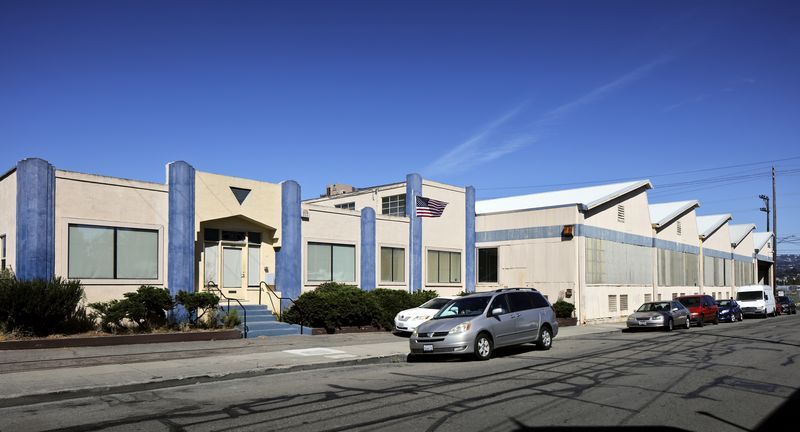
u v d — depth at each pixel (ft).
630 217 118.83
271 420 27.89
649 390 35.83
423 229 95.86
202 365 43.80
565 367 46.21
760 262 214.28
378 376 41.93
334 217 82.99
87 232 59.16
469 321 50.96
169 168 65.62
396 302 77.56
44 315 51.44
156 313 59.21
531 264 105.19
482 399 32.89
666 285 132.67
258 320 69.51
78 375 38.52
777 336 77.71
